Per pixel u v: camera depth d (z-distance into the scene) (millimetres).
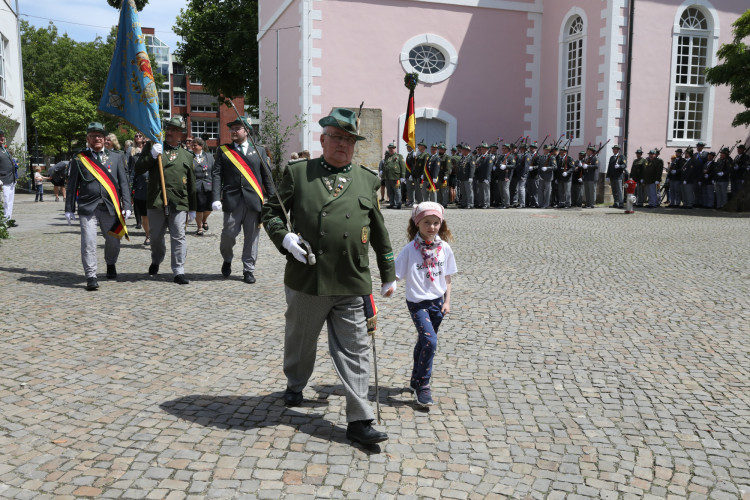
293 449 3555
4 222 10891
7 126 23109
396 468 3381
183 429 3762
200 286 7715
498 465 3439
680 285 8070
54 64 46625
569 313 6656
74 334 5559
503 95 22234
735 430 3951
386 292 3939
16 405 4023
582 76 20469
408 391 4492
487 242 11555
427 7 21234
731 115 20812
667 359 5270
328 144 3742
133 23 8289
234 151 7902
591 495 3160
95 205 7371
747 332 6074
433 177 18469
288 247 3615
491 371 4910
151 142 7984
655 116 19875
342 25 20516
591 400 4379
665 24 19641
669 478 3344
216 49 32781
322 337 5691
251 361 5000
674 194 19188
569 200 18984
